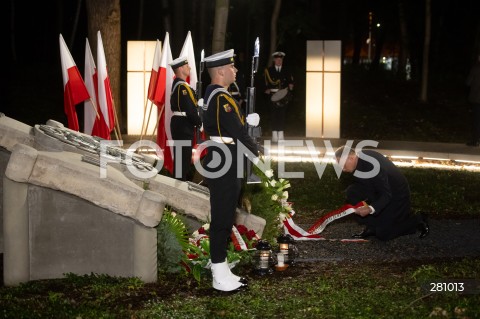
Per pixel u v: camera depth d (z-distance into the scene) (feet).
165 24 90.89
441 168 51.85
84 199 23.45
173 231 25.34
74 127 35.19
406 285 24.26
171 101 36.09
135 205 23.35
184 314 21.36
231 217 23.77
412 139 73.87
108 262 23.94
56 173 23.16
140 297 22.68
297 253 28.48
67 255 23.84
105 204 23.30
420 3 115.55
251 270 26.23
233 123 23.56
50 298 22.12
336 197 40.88
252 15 94.94
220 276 23.58
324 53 63.21
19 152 22.94
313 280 25.09
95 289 22.98
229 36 94.17
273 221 29.94
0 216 26.14
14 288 23.08
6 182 23.26
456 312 21.20
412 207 38.34
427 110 87.51
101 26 63.57
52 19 119.85
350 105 86.28
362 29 135.33
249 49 107.96
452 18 118.62
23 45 121.39
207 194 27.94
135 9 122.11
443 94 95.35
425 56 90.02
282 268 26.43
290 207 31.91
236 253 25.88
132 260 23.94
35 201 23.57
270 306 22.09
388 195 30.25
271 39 85.40
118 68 64.64
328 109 63.98
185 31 100.53
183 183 28.45
